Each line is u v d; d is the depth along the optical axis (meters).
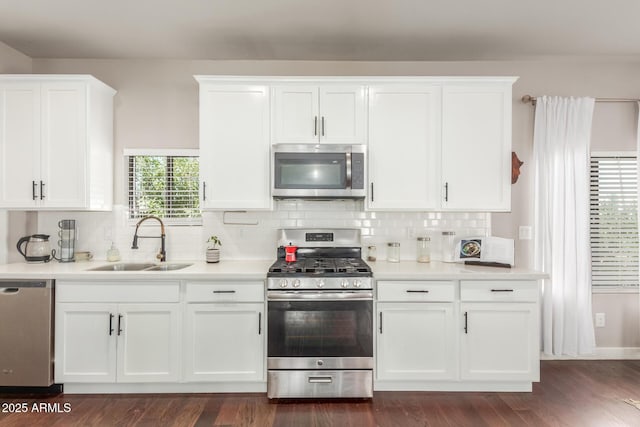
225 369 2.52
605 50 3.01
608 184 3.26
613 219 3.26
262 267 2.78
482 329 2.54
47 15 2.49
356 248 3.06
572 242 3.08
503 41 2.85
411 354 2.54
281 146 2.74
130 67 3.18
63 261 2.98
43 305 2.49
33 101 2.76
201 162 2.79
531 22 2.58
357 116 2.80
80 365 2.51
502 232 3.20
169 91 3.18
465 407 2.40
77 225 3.14
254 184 2.80
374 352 2.54
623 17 2.50
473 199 2.81
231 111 2.80
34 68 3.16
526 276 2.52
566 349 3.07
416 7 2.39
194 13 2.47
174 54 3.09
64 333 2.51
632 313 3.24
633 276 3.24
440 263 2.98
